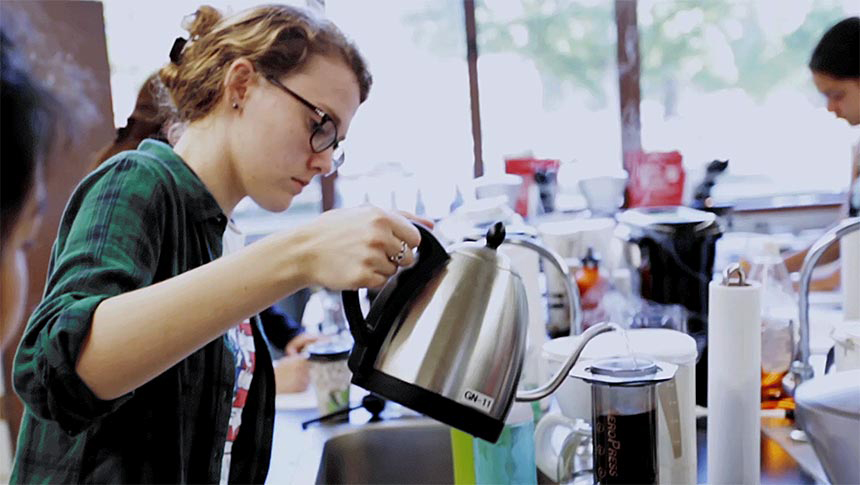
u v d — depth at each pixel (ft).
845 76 5.44
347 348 4.82
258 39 3.20
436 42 8.91
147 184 2.87
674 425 3.02
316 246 2.39
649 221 4.32
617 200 6.22
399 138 8.95
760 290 3.07
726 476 3.15
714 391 3.14
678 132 8.89
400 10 8.79
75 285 2.49
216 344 3.28
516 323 2.62
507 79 9.02
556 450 3.54
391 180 7.51
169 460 3.04
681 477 3.06
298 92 3.25
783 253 6.21
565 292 4.90
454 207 7.16
